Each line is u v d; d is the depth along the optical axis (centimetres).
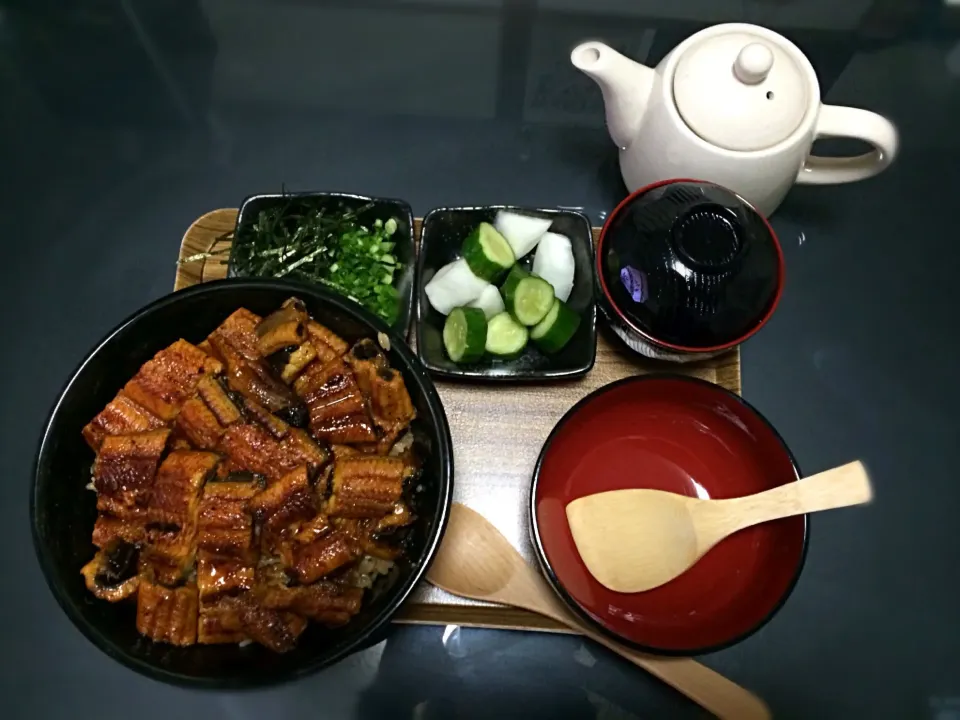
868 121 36
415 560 30
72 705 37
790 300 45
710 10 52
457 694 38
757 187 37
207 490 29
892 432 42
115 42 51
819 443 42
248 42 51
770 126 34
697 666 35
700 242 33
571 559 35
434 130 48
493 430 38
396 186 46
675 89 35
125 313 44
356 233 40
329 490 31
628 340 37
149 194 47
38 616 38
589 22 51
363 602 31
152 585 29
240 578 29
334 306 33
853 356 44
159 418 32
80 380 31
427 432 32
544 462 34
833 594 39
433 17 51
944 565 40
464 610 36
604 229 36
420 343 38
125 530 30
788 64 35
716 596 36
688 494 39
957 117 49
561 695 38
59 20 51
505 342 39
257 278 33
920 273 45
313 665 28
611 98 38
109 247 46
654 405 37
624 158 41
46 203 46
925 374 43
